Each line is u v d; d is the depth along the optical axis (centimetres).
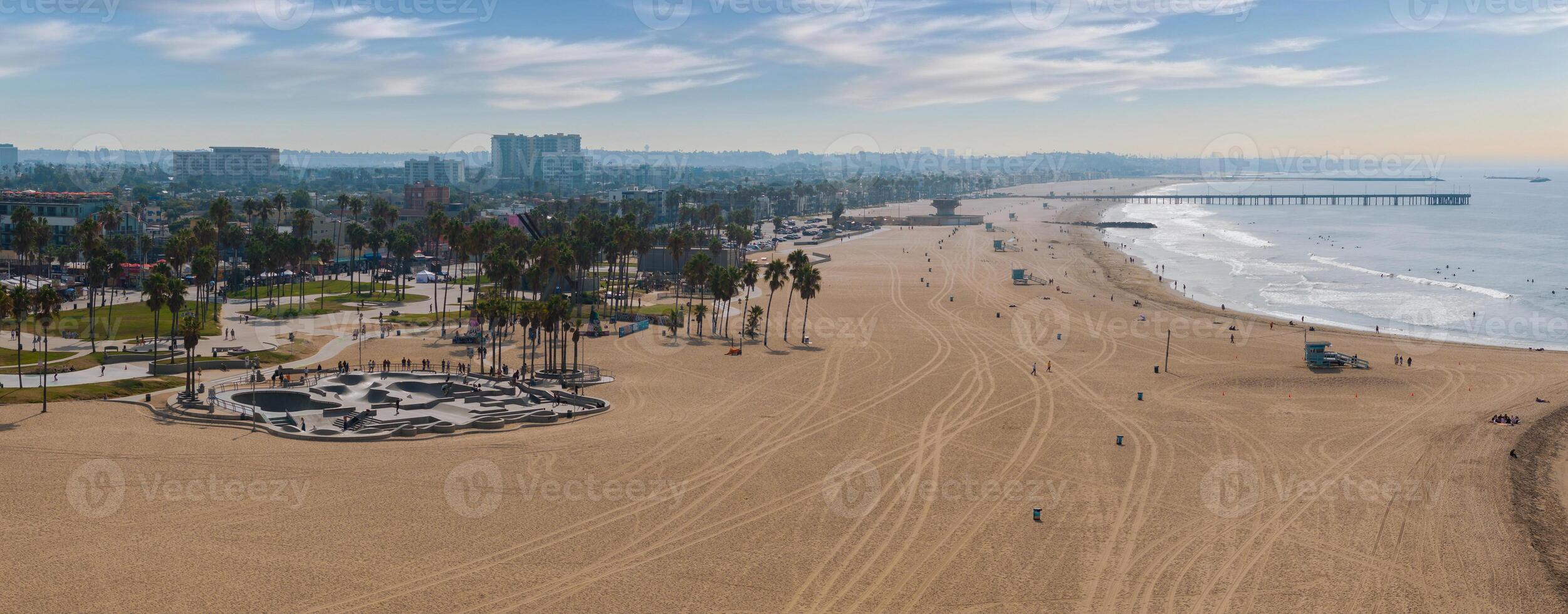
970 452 10400
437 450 10319
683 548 7806
